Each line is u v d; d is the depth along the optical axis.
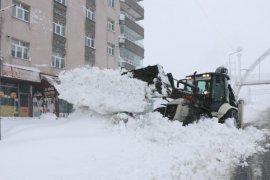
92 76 9.37
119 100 8.96
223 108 12.01
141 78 10.18
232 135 10.45
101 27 31.22
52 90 22.45
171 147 7.81
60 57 25.67
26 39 22.27
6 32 20.70
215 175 6.24
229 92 13.62
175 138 8.53
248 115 24.41
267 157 8.08
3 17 20.48
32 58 22.67
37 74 22.42
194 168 6.45
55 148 6.70
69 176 5.18
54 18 25.05
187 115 10.80
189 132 9.41
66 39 26.28
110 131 8.47
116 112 9.10
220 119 11.93
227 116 11.99
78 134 8.15
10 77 20.23
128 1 37.16
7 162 5.79
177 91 10.44
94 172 5.44
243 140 10.16
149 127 8.88
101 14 31.33
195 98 11.09
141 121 9.05
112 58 33.00
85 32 28.67
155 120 9.31
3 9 18.59
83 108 9.55
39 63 23.23
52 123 9.59
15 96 21.48
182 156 7.06
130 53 37.56
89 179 5.09
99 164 5.90
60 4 25.70
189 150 7.69
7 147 6.81
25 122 10.66
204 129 10.43
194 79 11.64
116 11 34.03
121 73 10.12
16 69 20.75
